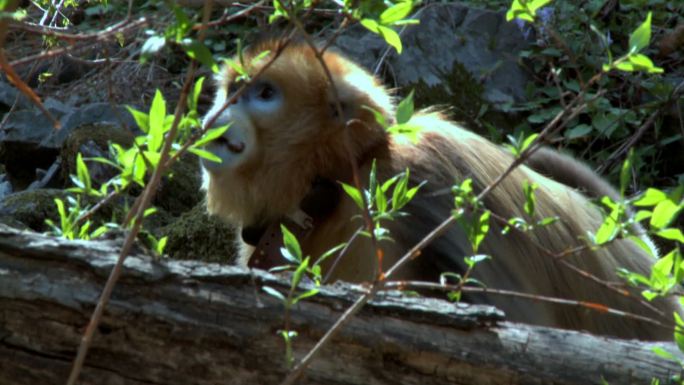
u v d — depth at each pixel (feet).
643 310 27.48
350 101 26.55
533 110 43.39
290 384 14.23
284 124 26.76
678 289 26.94
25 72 50.75
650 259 28.84
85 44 16.58
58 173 42.88
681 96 41.68
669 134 42.09
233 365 14.98
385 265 25.41
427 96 43.75
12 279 14.65
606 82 43.21
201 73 48.57
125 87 49.01
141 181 15.75
